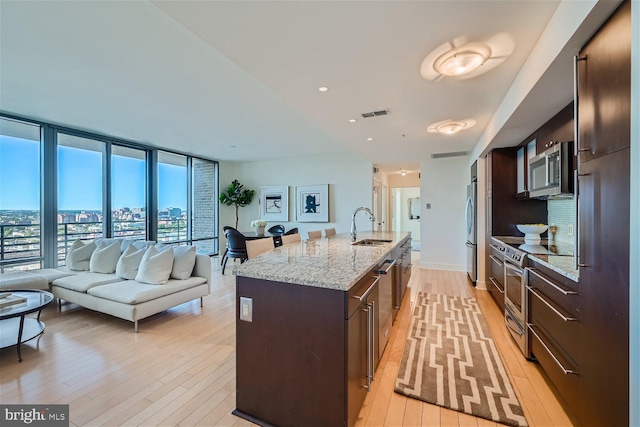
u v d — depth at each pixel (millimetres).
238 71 2768
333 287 1471
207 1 1457
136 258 3678
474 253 4691
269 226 7711
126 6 1874
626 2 1184
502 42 1882
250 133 5066
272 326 1646
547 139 2762
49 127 4477
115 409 1791
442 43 1876
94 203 5133
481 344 2658
